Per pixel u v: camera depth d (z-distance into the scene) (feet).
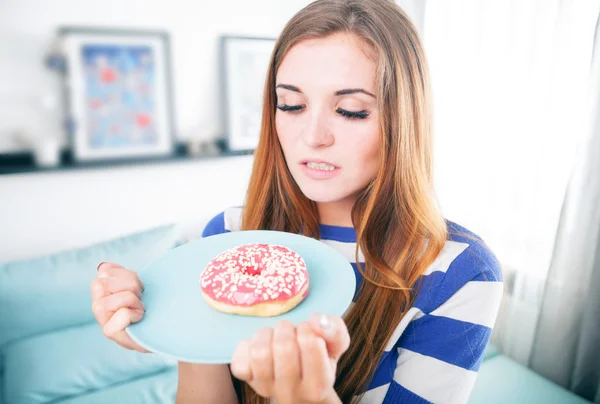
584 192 6.07
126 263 7.27
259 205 3.23
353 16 2.38
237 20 8.60
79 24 7.32
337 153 2.47
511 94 7.16
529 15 6.83
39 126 7.35
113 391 5.76
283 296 2.21
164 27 7.97
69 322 6.77
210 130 8.72
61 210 7.77
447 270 2.63
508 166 7.29
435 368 2.52
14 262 7.01
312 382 1.61
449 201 8.70
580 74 6.16
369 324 2.63
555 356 6.60
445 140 8.70
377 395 2.61
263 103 2.98
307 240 2.83
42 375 5.72
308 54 2.38
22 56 7.01
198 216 9.06
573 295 6.34
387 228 2.79
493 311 2.54
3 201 7.30
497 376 6.09
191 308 2.25
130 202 8.34
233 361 1.65
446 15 8.43
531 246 6.93
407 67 2.51
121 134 7.95
